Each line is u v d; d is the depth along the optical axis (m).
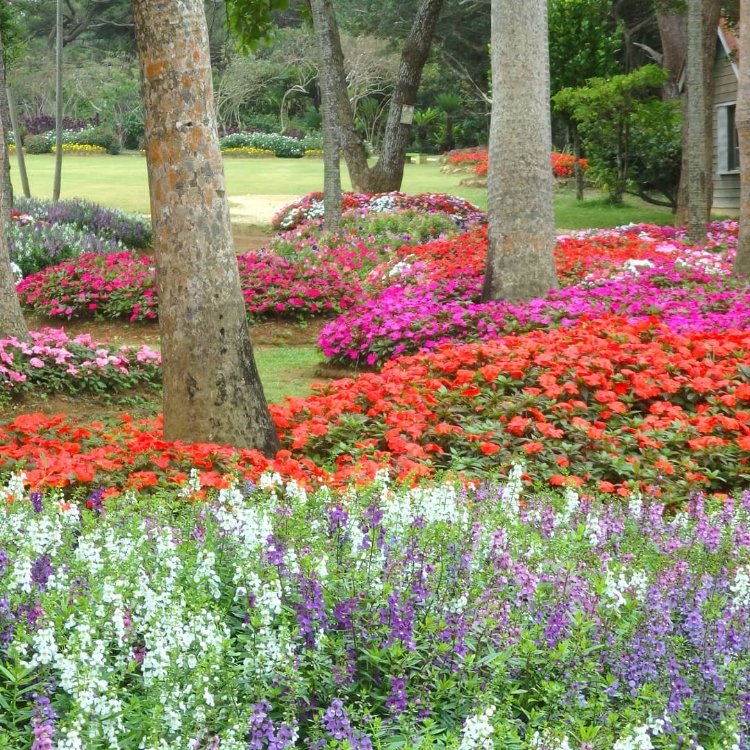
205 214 7.02
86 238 19.28
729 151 27.80
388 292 14.22
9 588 3.51
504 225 12.30
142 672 3.22
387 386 8.16
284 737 2.96
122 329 15.18
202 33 6.94
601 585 3.67
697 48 18.34
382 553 3.88
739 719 3.22
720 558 4.31
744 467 6.91
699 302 11.46
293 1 60.44
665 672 3.40
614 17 40.62
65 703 3.12
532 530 4.87
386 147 28.17
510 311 11.48
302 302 15.04
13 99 28.17
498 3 12.05
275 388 11.24
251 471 5.99
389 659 3.33
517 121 12.12
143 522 4.25
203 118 6.97
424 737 2.96
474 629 3.51
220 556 4.05
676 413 7.70
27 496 5.16
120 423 8.70
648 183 28.70
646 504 5.65
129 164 47.94
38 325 15.29
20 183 36.78
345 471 6.06
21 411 9.96
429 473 6.42
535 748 2.79
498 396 8.09
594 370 8.36
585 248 16.38
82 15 53.69
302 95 67.69
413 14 45.09
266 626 3.33
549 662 3.35
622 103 27.27
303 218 25.58
